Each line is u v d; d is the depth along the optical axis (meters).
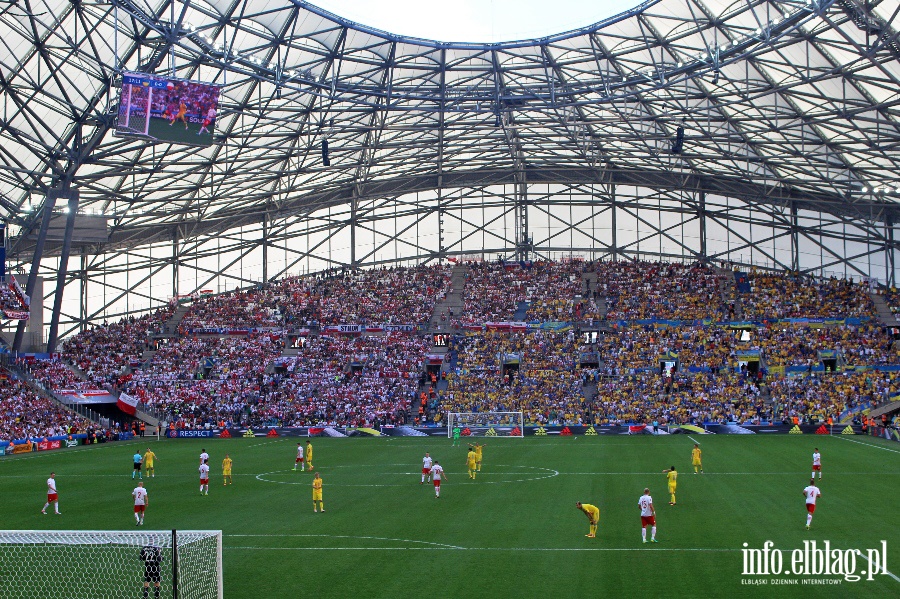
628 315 101.50
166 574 25.62
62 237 89.62
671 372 90.81
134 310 107.94
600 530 32.34
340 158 96.62
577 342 96.88
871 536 30.81
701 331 97.00
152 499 42.50
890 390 82.69
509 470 51.78
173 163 83.44
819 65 66.69
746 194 106.31
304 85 77.06
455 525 33.84
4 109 67.88
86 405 88.56
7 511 39.34
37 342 97.06
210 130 58.72
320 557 28.59
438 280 111.25
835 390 84.00
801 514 35.38
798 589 24.12
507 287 108.94
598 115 85.75
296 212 113.06
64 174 77.12
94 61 67.12
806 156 83.50
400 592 24.27
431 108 81.88
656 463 54.47
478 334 100.25
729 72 72.88
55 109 70.19
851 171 87.50
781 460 55.69
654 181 110.00
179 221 105.38
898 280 102.38
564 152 102.69
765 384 87.12
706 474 48.81
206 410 87.69
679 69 71.44
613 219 112.75
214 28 67.81
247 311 106.94
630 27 70.00
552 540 30.69
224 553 29.23
